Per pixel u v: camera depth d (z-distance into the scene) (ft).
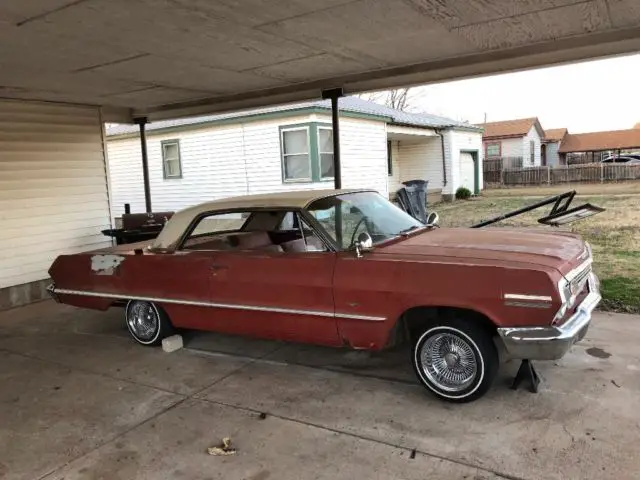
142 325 18.02
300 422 12.00
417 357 12.78
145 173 31.76
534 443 10.46
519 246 12.94
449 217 50.06
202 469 10.29
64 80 21.84
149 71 20.61
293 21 15.06
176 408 13.10
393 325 12.71
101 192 29.43
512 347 11.30
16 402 13.92
